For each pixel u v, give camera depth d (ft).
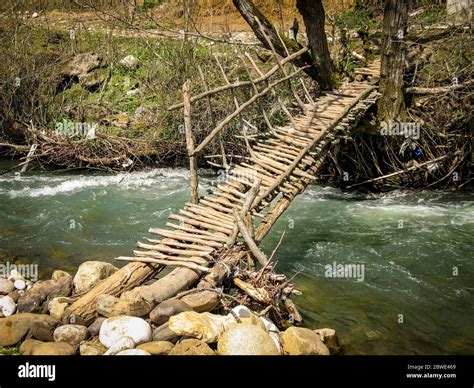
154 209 33.91
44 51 48.11
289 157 29.53
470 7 41.29
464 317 22.16
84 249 28.19
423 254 27.45
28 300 20.38
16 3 51.49
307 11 37.24
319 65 38.32
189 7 49.34
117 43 51.62
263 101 40.63
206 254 21.45
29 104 44.04
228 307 19.24
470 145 35.55
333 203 35.29
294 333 18.39
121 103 46.37
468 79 35.88
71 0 56.59
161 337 17.87
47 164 42.91
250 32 54.03
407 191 37.22
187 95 26.21
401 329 21.26
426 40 40.50
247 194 25.80
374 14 53.88
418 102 36.88
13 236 29.66
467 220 31.78
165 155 42.14
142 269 20.93
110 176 40.37
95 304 19.43
